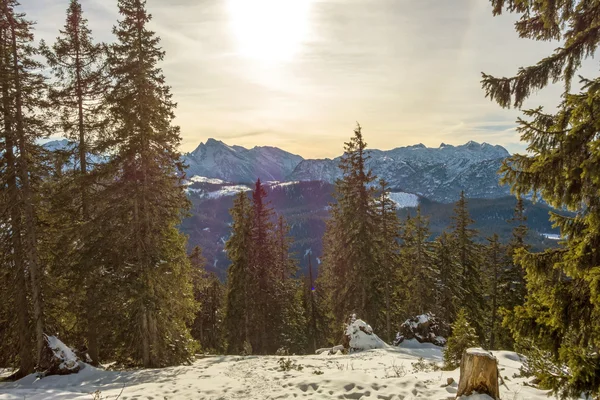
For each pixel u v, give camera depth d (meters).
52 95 16.98
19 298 15.20
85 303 16.09
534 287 5.82
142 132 16.36
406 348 19.84
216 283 43.44
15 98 14.93
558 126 5.61
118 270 15.97
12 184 15.01
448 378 8.88
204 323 42.91
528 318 5.76
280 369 13.23
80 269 15.70
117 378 13.02
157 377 12.83
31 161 15.50
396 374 11.58
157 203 17.03
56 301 15.98
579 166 4.89
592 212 5.07
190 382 11.70
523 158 5.91
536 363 7.99
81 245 16.34
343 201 27.56
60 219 17.14
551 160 5.45
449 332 22.17
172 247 17.31
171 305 17.34
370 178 27.05
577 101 5.16
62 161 16.73
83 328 17.28
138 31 16.56
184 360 17.19
